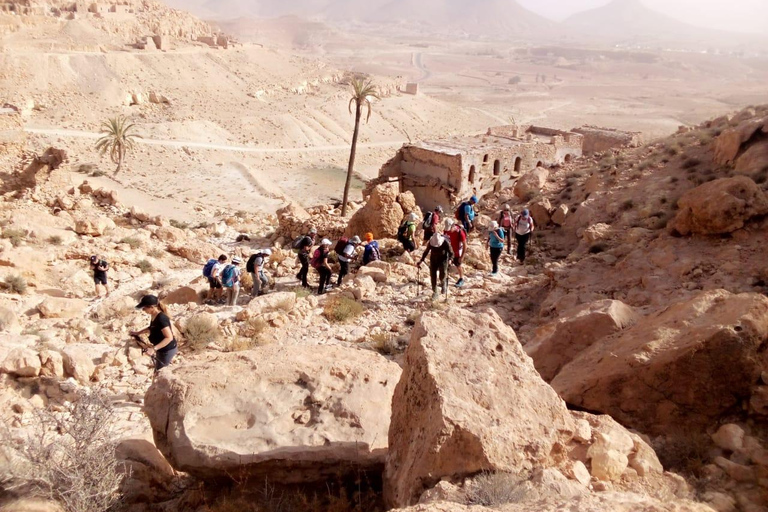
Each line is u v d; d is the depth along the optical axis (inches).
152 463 288.0
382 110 4835.1
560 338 399.2
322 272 682.2
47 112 3321.9
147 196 2315.5
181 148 3161.9
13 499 228.1
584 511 182.1
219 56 5078.7
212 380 292.2
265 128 3846.0
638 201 800.3
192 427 271.9
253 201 2514.8
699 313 336.5
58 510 229.6
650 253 599.8
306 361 314.3
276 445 266.8
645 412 310.7
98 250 876.0
